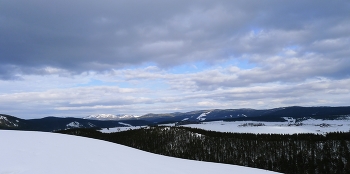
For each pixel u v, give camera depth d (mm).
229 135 97125
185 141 90062
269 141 84812
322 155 72688
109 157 14414
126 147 21625
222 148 83438
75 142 18156
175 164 16172
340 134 83062
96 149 16594
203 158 78875
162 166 14469
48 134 21141
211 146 85312
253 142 85688
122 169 11812
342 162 66688
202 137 92875
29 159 10977
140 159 15773
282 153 76500
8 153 11672
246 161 77188
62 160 11656
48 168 9938
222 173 14938
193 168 15484
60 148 14703
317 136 85312
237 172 16031
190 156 80250
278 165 72625
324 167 67500
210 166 17609
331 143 76750
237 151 82125
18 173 8906
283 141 84500
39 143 15406
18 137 17078
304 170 68500
